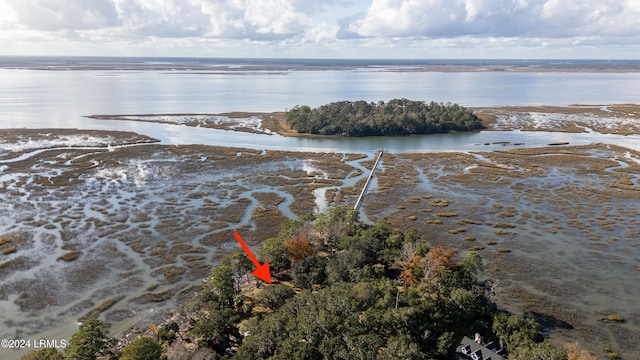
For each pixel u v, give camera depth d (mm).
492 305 68625
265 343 51594
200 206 109688
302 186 127750
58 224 96250
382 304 59469
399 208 111750
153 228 96062
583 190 125000
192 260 83062
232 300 65375
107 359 55219
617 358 58625
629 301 71750
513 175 139875
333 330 53062
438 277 67625
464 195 121500
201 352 50781
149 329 62812
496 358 52594
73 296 70688
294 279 71938
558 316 67625
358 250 75750
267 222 101250
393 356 48656
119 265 80500
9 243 86875
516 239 93812
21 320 64500
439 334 58500
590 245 91000
